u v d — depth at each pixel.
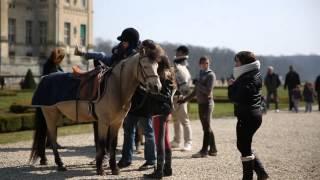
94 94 9.52
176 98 12.70
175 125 13.82
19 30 75.75
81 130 18.28
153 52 8.76
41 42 78.19
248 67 8.46
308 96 29.92
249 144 8.53
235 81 8.52
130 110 10.15
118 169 9.81
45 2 77.38
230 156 12.42
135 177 9.55
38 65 70.94
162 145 9.40
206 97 11.98
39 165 10.78
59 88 10.28
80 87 9.91
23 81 55.84
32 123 18.53
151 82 8.69
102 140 9.52
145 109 10.02
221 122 22.86
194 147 14.09
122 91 9.41
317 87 31.80
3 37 70.19
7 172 9.94
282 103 38.75
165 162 9.72
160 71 9.42
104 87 9.46
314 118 25.14
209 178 9.53
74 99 9.91
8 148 13.38
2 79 53.91
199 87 12.00
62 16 77.81
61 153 12.75
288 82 30.56
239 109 8.48
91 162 10.99
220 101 37.47
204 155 12.22
